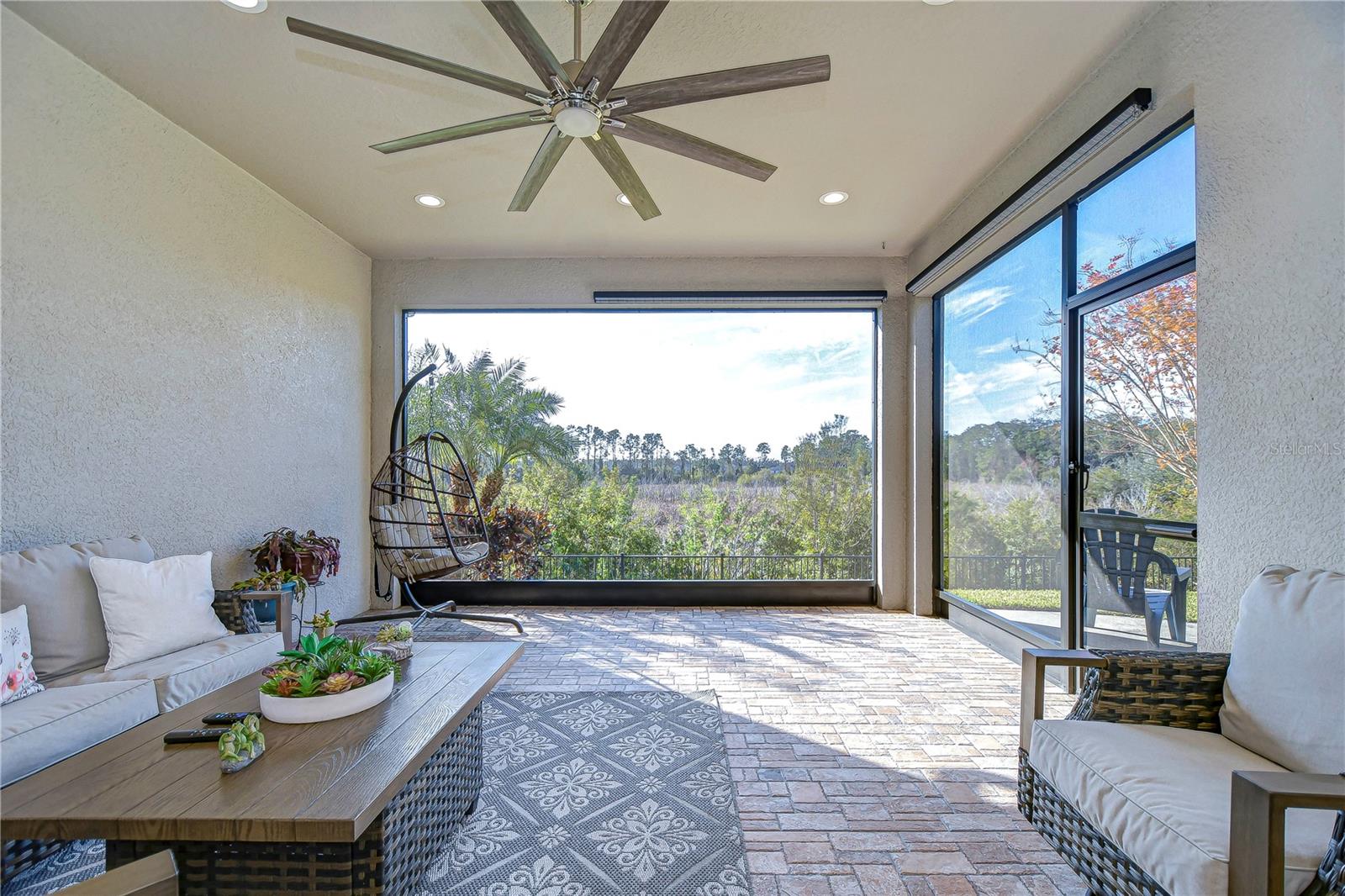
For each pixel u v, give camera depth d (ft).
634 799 6.47
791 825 6.02
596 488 15.79
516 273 15.10
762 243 14.10
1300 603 4.40
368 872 4.17
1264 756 4.31
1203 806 3.69
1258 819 3.02
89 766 4.33
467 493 15.49
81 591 6.68
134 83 8.04
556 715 8.65
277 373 11.44
